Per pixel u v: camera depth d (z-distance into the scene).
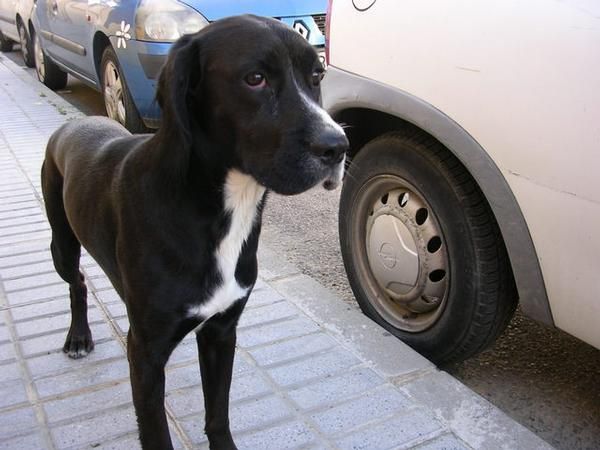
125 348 1.50
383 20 1.41
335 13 1.56
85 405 1.30
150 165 0.99
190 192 0.98
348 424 1.26
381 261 1.56
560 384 1.51
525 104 1.13
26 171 2.68
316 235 2.31
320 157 0.93
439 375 1.40
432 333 1.48
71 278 1.45
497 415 1.28
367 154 1.56
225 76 0.94
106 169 1.14
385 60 1.40
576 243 1.10
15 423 1.25
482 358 1.61
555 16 1.09
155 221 0.98
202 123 0.99
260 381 1.39
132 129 3.03
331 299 1.71
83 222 1.19
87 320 1.52
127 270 1.02
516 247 1.21
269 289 1.76
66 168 1.31
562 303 1.17
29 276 1.82
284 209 2.56
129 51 2.75
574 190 1.07
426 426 1.25
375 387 1.36
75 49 3.57
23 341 1.52
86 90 4.60
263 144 0.95
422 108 1.32
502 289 1.35
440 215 1.38
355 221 1.64
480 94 1.20
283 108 0.94
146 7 2.64
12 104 3.94
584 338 1.17
